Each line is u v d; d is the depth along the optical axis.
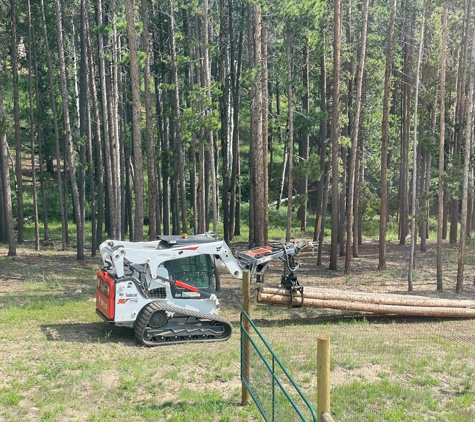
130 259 12.70
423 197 21.70
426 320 15.95
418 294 18.97
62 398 9.12
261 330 14.31
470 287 20.50
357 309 15.58
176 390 9.69
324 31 25.16
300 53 28.09
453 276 22.84
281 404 6.81
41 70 34.59
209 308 13.28
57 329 13.60
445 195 32.34
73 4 31.80
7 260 25.88
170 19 24.33
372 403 9.03
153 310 12.38
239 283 21.45
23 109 38.88
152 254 12.78
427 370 10.90
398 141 37.62
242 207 46.62
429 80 26.30
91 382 9.85
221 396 9.34
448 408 8.96
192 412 8.54
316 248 32.09
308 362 10.91
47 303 16.72
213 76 34.38
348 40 27.45
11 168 47.03
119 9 23.77
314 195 48.56
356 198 28.52
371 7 27.36
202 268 13.40
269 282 21.75
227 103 33.94
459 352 12.24
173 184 35.94
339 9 22.20
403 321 15.80
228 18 32.97
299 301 15.08
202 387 9.83
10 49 29.91
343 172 29.05
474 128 28.25
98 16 25.38
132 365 10.88
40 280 21.42
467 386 9.91
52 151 40.56
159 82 32.56
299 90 22.61
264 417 7.35
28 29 29.62
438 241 19.55
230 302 17.91
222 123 31.81
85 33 28.59
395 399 9.21
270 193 47.09
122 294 12.48
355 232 28.55
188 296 13.15
